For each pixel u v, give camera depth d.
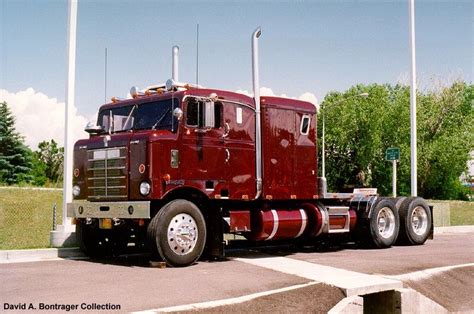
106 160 12.23
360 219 15.48
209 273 10.51
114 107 13.03
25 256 12.84
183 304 7.85
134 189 11.66
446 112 62.38
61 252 13.27
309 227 14.41
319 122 71.81
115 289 8.78
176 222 11.50
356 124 68.75
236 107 12.89
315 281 9.66
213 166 12.38
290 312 8.17
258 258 13.02
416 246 16.33
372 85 70.69
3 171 57.78
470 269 11.98
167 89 12.23
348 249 15.44
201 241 11.79
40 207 28.05
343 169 72.69
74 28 14.33
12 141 59.53
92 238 13.05
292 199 14.02
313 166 14.41
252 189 13.06
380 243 15.52
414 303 9.69
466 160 63.94
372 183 70.88
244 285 9.32
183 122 11.97
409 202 16.53
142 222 11.66
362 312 9.02
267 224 13.25
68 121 13.99
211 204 12.77
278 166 13.63
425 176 64.38
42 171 68.44
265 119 13.48
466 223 29.02
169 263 11.32
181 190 12.08
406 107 65.12
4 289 8.73
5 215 25.02
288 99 14.09
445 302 10.34
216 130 12.50
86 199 12.68
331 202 15.31
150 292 8.59
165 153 11.65
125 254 13.77
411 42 22.22
